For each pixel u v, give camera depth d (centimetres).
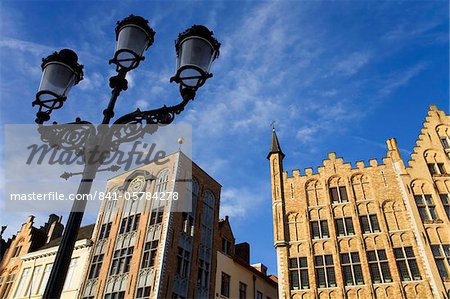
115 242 3153
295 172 3494
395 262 2736
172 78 592
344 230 3036
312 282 2838
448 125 3356
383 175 3212
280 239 3105
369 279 2720
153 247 2850
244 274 3709
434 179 3075
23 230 4191
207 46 608
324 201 3247
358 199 3167
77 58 676
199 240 3209
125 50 611
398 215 2970
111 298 2773
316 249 3011
